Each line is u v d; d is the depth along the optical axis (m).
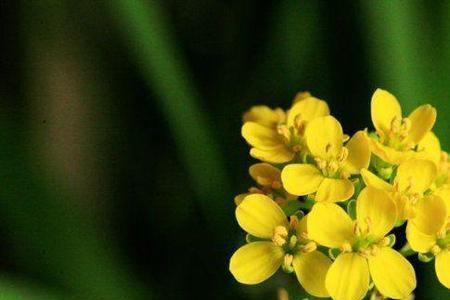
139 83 0.27
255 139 0.22
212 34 0.27
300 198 0.23
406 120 0.22
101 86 0.27
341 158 0.21
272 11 0.26
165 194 0.26
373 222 0.21
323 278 0.21
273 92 0.26
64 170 0.26
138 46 0.25
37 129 0.26
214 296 0.26
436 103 0.25
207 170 0.25
